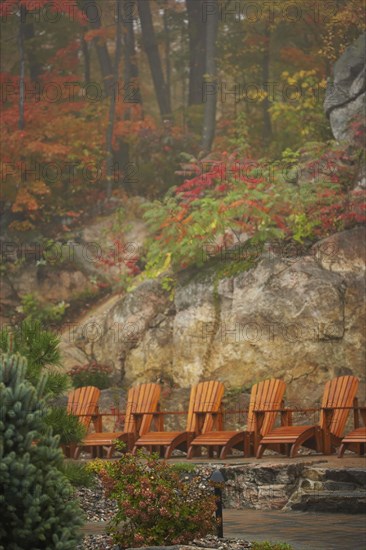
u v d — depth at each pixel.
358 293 17.55
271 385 14.55
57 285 24.11
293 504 11.69
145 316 19.47
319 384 17.36
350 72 20.84
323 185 19.08
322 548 8.38
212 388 14.88
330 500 11.40
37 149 24.73
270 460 13.02
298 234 18.56
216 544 7.92
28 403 6.26
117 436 14.83
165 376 18.97
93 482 9.23
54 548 6.12
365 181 19.22
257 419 14.13
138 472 8.18
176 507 7.94
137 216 24.61
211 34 26.14
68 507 6.24
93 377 19.12
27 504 6.06
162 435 14.62
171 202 21.41
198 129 28.44
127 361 19.48
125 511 7.87
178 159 26.33
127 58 26.83
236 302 18.16
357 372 17.31
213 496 8.21
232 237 19.98
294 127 24.31
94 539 8.54
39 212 26.38
